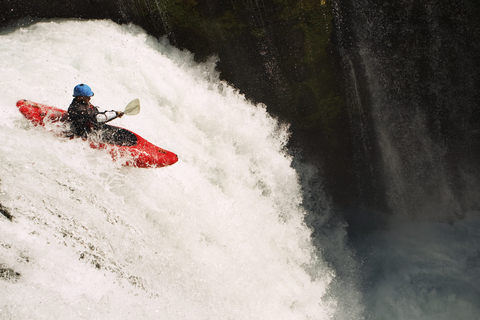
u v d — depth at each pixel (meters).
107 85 5.37
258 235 5.37
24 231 3.19
